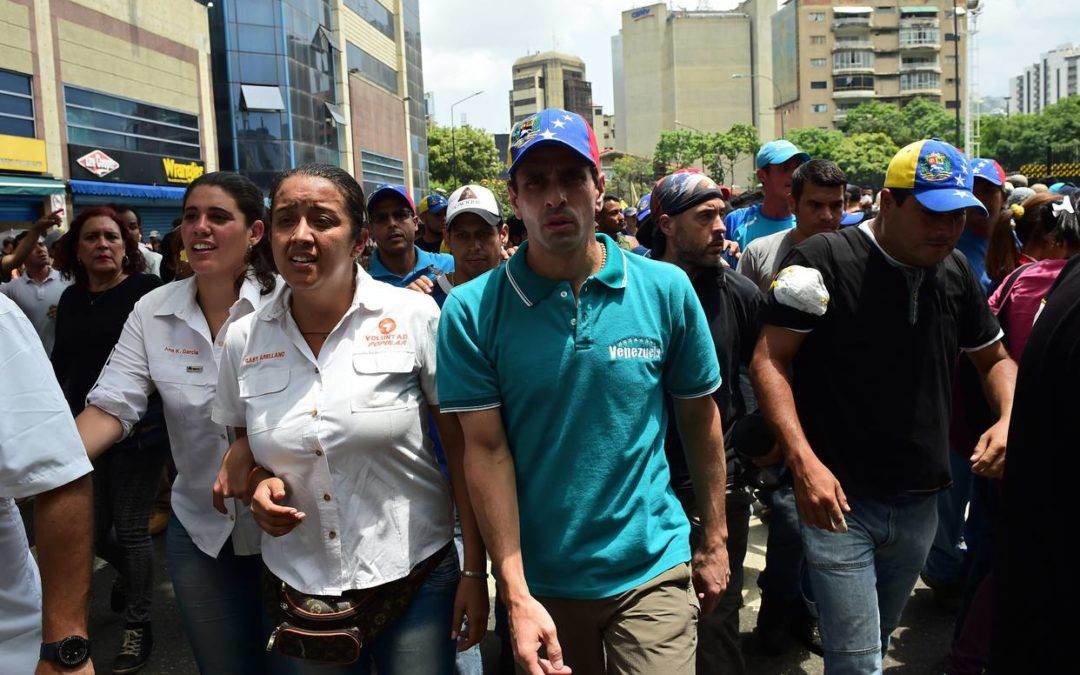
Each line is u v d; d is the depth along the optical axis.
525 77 182.50
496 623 3.46
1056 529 1.47
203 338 2.66
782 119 119.81
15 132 19.02
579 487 2.05
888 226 2.54
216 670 2.58
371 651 2.25
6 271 6.29
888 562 2.72
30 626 1.90
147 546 3.71
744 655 3.64
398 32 55.44
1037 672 1.51
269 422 2.16
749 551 4.81
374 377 2.15
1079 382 1.41
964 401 3.45
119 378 2.72
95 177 21.67
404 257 4.74
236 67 34.56
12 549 1.88
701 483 2.28
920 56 113.00
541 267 2.06
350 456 2.13
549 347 2.03
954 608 3.92
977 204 2.36
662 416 2.17
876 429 2.58
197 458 2.60
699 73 133.62
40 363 1.78
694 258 3.04
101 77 22.08
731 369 3.07
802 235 4.39
